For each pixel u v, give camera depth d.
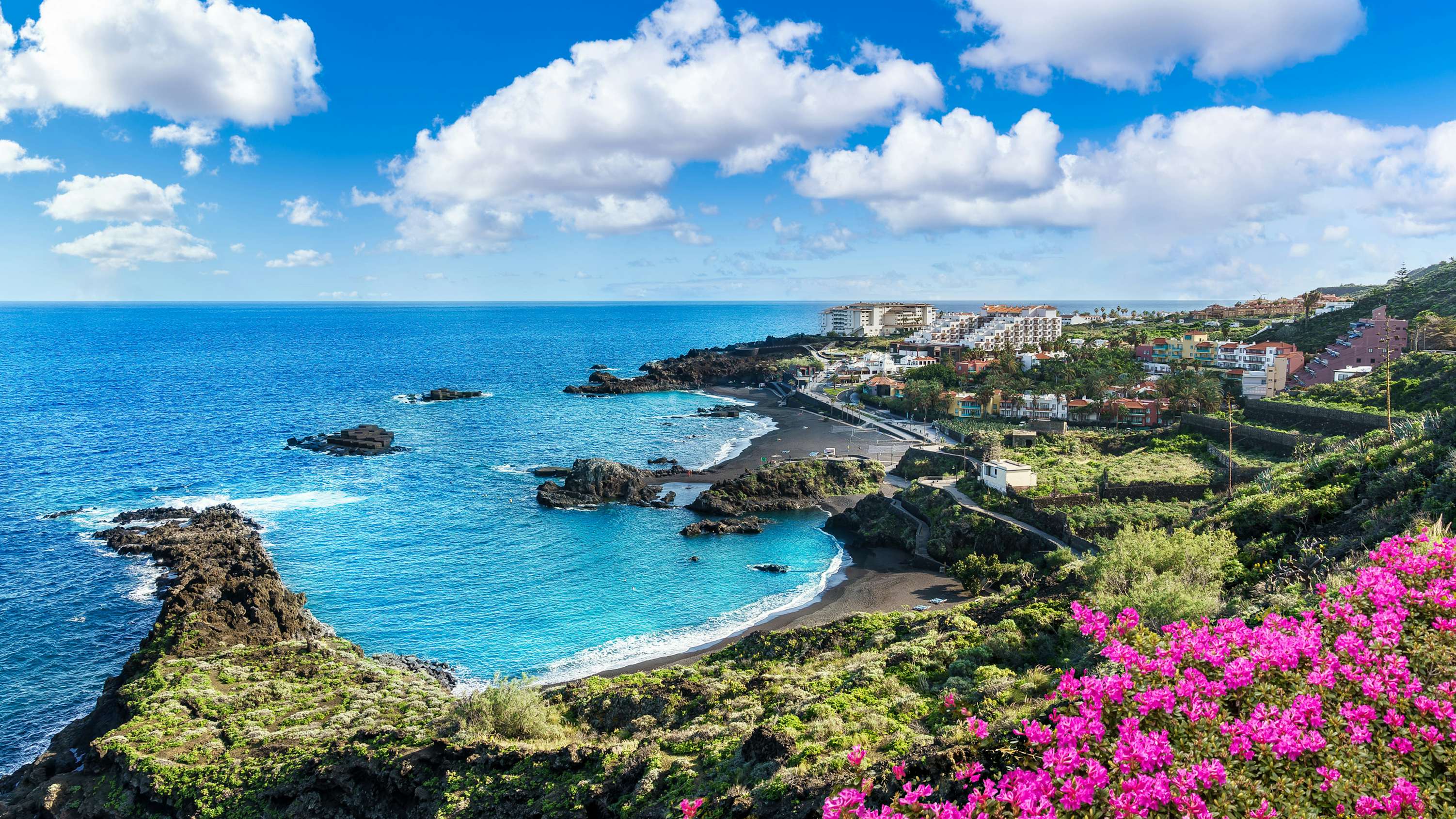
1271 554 51.44
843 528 104.00
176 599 69.69
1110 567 48.44
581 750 38.75
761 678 47.72
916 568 88.44
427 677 61.41
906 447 148.12
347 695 55.25
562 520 107.81
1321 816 15.40
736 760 33.06
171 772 44.38
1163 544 49.84
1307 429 106.69
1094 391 158.62
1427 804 15.08
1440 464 48.91
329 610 76.81
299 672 59.78
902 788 23.08
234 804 41.44
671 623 74.00
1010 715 26.98
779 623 73.19
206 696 53.88
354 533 99.88
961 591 79.94
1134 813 14.70
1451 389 98.81
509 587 83.00
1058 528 84.44
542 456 147.50
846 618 61.34
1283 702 17.58
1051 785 15.52
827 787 26.81
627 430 174.50
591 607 78.00
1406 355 126.75
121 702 55.12
